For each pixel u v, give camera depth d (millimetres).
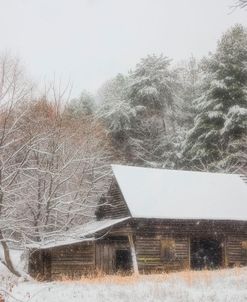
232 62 49125
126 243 29594
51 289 16859
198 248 31500
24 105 29156
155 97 53250
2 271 28062
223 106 47469
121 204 30438
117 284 16844
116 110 50969
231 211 31328
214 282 15984
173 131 57125
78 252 28547
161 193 31375
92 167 35750
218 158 46531
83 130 40219
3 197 26438
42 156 30562
